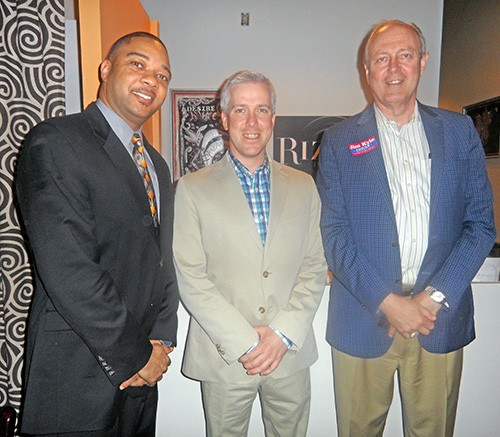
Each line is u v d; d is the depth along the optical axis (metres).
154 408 1.55
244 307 1.46
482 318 1.81
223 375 1.47
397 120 1.57
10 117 1.74
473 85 3.31
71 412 1.23
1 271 1.78
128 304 1.31
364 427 1.64
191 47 3.90
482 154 1.56
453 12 3.62
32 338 1.26
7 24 1.71
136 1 2.37
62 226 1.15
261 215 1.51
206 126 3.94
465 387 1.85
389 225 1.49
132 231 1.29
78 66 1.81
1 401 1.86
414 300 1.45
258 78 1.45
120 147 1.31
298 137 3.99
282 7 3.88
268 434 1.63
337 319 1.62
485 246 1.49
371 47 1.56
